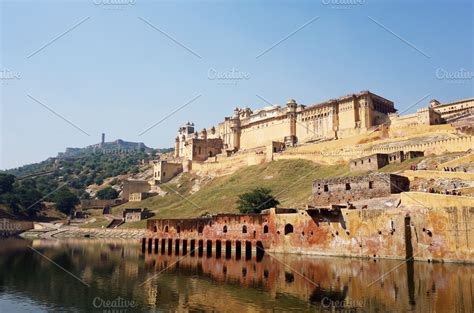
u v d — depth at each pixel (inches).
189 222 2891.2
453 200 1945.1
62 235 5285.4
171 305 1312.7
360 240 2071.9
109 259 2529.5
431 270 1643.7
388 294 1314.0
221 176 6737.2
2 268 2138.3
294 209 2544.3
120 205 6855.3
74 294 1503.4
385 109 6314.0
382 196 2461.9
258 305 1263.5
